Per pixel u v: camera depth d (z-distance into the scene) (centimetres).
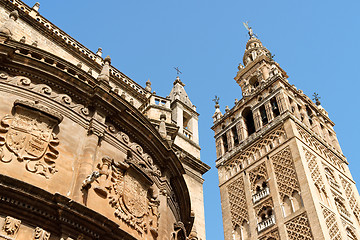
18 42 1853
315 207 3788
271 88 5491
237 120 5688
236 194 4806
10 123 1566
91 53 3098
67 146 1677
